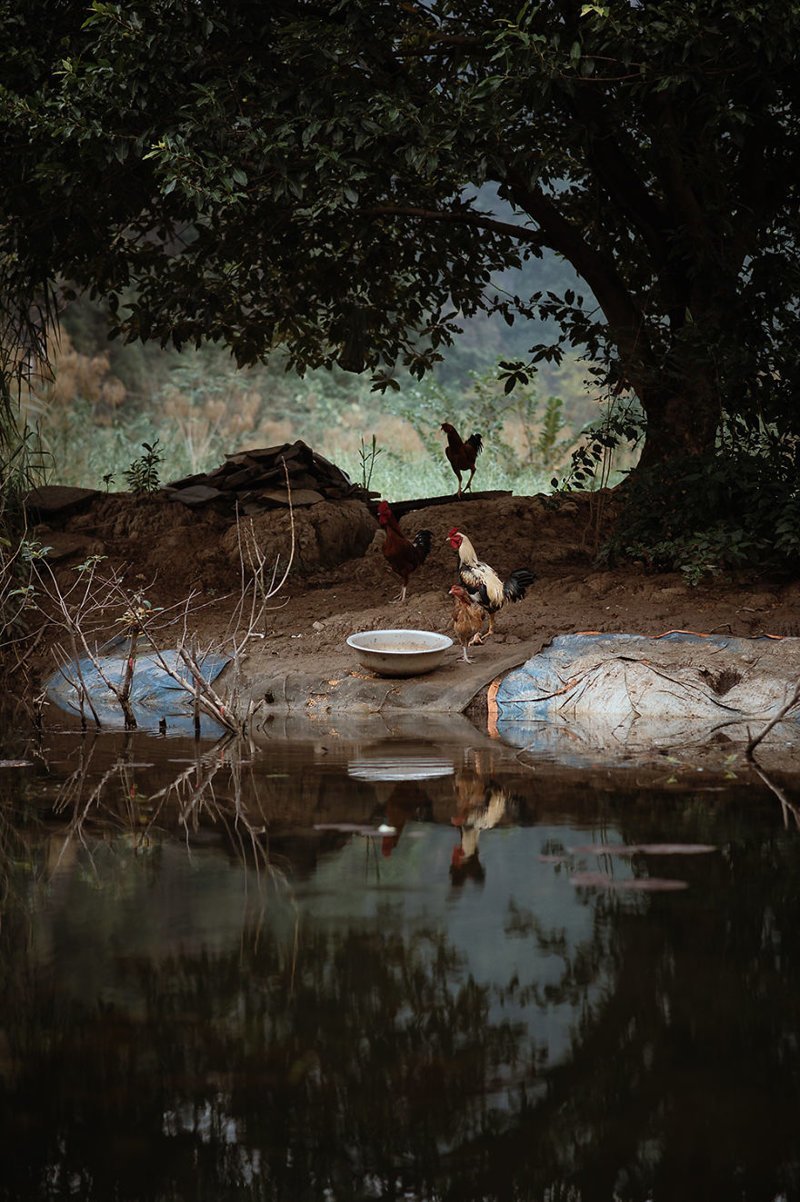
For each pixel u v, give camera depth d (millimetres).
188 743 6445
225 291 11852
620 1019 2477
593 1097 2156
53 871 3705
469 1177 1913
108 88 8586
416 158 8367
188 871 3689
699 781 5000
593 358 10875
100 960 2871
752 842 3910
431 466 19797
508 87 8438
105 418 24688
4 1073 2285
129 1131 2078
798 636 7582
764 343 10242
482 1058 2312
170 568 10695
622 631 8031
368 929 3076
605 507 11727
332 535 10992
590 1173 1917
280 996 2627
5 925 3150
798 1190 1862
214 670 8234
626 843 3924
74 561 10859
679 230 10305
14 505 11148
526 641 8102
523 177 10438
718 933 2990
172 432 24359
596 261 11219
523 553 10742
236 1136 2059
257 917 3195
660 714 6801
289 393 28406
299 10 9445
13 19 9039
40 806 4703
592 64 8477
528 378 11352
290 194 9094
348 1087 2227
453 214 10852
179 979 2738
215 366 28453
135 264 12125
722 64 9102
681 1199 1837
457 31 10609
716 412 10258
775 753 5730
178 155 8320
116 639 9086
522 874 3568
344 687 7656
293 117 8633
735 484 9438
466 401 27016
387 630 8047
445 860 3762
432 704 7379
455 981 2699
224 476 12203
